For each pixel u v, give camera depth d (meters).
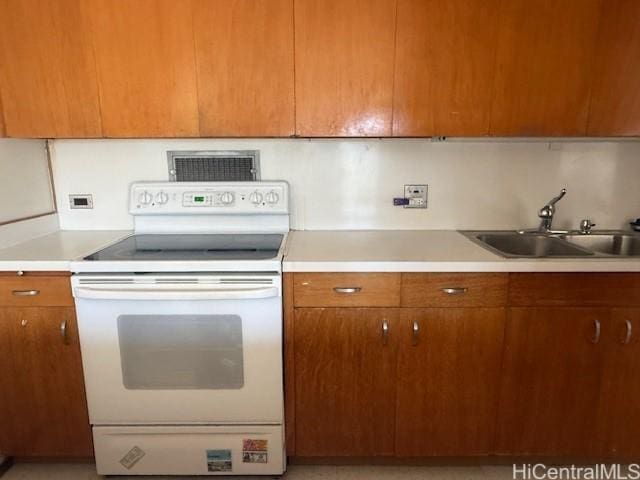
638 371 1.58
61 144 1.95
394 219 2.02
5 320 1.55
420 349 1.57
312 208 2.01
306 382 1.60
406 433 1.64
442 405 1.62
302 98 1.63
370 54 1.59
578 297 1.52
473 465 1.76
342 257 1.55
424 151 1.96
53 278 1.52
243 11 1.57
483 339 1.56
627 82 1.59
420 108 1.63
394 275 1.51
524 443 1.65
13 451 1.67
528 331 1.55
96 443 1.62
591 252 1.64
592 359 1.57
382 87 1.62
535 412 1.62
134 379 1.58
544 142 1.94
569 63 1.59
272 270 1.49
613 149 1.94
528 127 1.64
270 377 1.56
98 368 1.55
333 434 1.65
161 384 1.58
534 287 1.51
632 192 1.97
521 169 1.97
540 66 1.59
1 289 1.53
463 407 1.62
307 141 1.94
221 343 1.54
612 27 1.56
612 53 1.58
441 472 1.72
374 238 1.87
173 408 1.58
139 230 1.97
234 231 1.97
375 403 1.62
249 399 1.58
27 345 1.57
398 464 1.75
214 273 1.49
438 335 1.56
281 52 1.60
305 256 1.56
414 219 2.02
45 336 1.56
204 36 1.59
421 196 1.99
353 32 1.58
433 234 1.95
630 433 1.63
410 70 1.61
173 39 1.59
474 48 1.58
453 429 1.64
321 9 1.56
